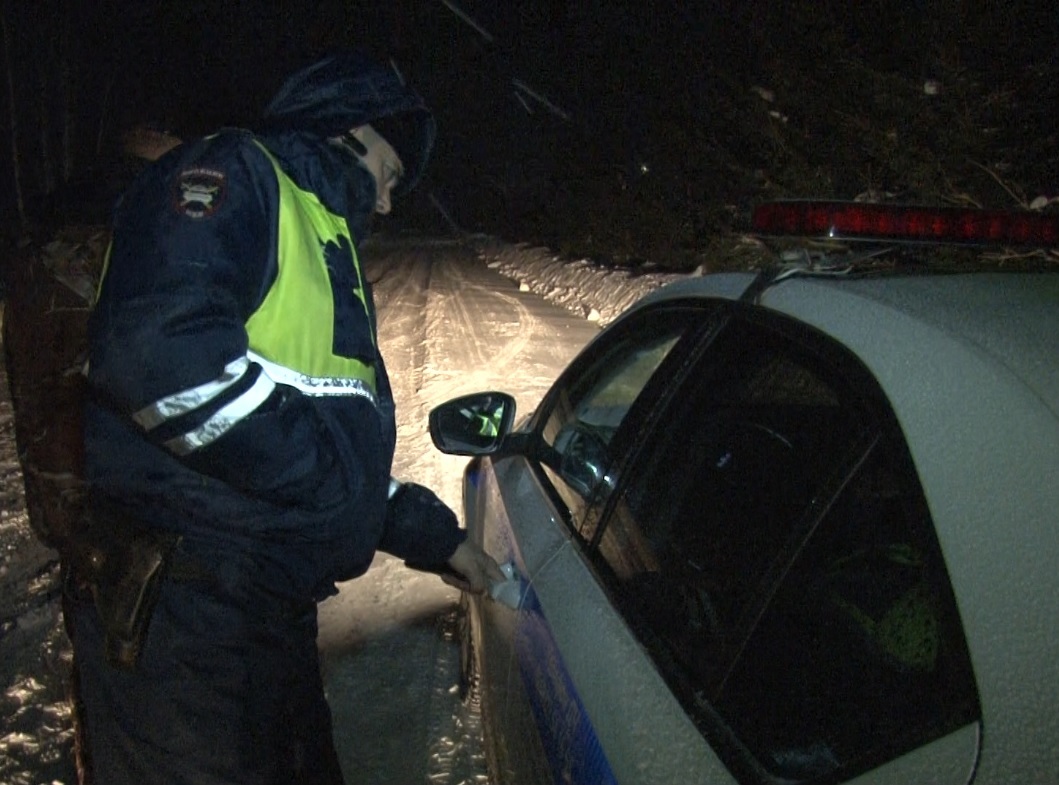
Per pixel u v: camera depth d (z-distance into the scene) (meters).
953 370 1.13
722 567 1.41
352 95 1.63
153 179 1.44
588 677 1.51
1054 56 7.76
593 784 1.39
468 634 2.98
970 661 0.95
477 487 2.93
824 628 1.19
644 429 1.80
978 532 0.99
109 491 1.55
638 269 14.30
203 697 1.54
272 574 1.57
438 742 2.81
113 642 1.54
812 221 1.59
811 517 1.27
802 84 9.78
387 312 12.02
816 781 1.08
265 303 1.49
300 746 1.70
